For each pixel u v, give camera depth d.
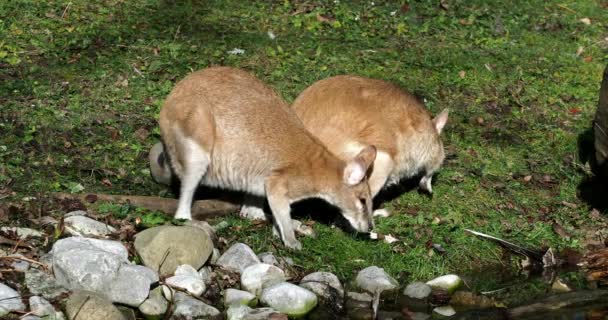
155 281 5.57
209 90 5.96
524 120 6.96
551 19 8.05
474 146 6.71
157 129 6.48
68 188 6.05
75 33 7.18
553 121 6.98
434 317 5.67
